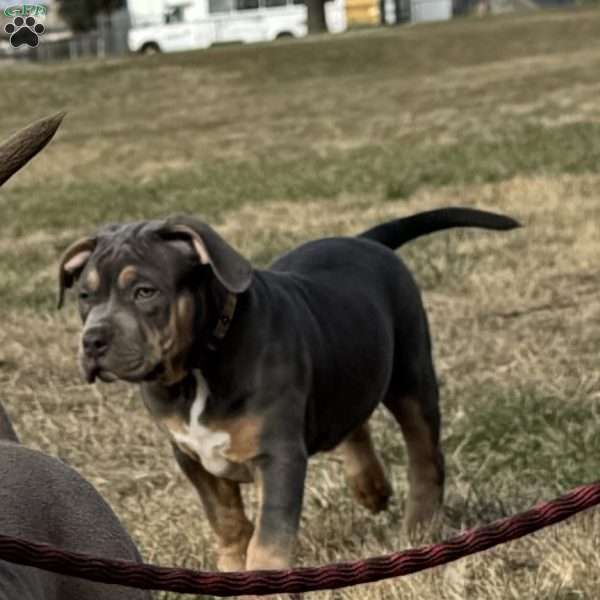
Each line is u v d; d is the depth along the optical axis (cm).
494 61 3594
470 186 1708
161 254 568
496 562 622
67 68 3797
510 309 1101
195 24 5056
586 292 1145
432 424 689
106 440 852
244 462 584
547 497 713
